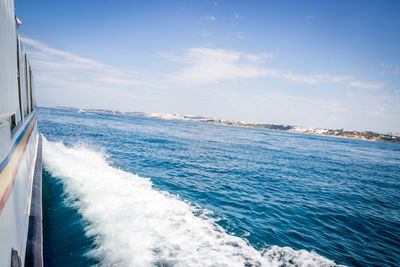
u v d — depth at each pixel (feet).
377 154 164.04
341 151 157.28
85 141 71.82
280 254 16.94
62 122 150.82
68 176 27.94
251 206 27.71
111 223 17.22
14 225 9.41
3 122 7.75
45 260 12.78
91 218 17.85
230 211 24.98
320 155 109.40
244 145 117.29
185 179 37.50
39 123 122.11
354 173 64.90
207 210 24.09
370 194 42.09
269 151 99.09
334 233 22.98
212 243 16.47
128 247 14.28
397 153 205.57
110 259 12.96
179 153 66.39
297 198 33.76
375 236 23.61
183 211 21.98
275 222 23.63
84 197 21.86
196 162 54.90
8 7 8.48
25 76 20.01
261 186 38.52
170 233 16.84
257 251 16.65
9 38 8.67
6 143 8.38
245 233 19.65
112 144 71.10
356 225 25.98
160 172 40.65
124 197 22.79
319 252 18.44
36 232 13.91
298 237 20.77
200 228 18.66
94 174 30.32
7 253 7.91
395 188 50.37
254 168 54.90
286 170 57.06
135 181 31.42
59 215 18.30
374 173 69.26
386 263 18.44
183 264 13.26
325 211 29.37
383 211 32.55
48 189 23.72
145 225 17.46
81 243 14.53
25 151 16.17
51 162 34.71
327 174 58.44
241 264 14.39
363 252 19.75
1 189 7.35
